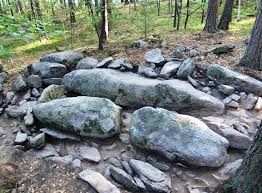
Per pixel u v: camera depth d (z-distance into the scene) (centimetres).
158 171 493
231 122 628
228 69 760
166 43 990
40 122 648
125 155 555
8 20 420
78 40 1298
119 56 912
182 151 507
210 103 654
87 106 599
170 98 671
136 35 1284
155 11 1906
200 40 1062
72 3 1298
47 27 506
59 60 854
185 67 765
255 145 408
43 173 513
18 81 811
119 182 487
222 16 1294
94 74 757
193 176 500
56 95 750
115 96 725
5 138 633
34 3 1271
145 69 808
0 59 1105
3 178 501
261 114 664
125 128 632
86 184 478
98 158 543
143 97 698
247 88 718
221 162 505
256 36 782
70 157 547
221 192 455
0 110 735
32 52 1189
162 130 536
